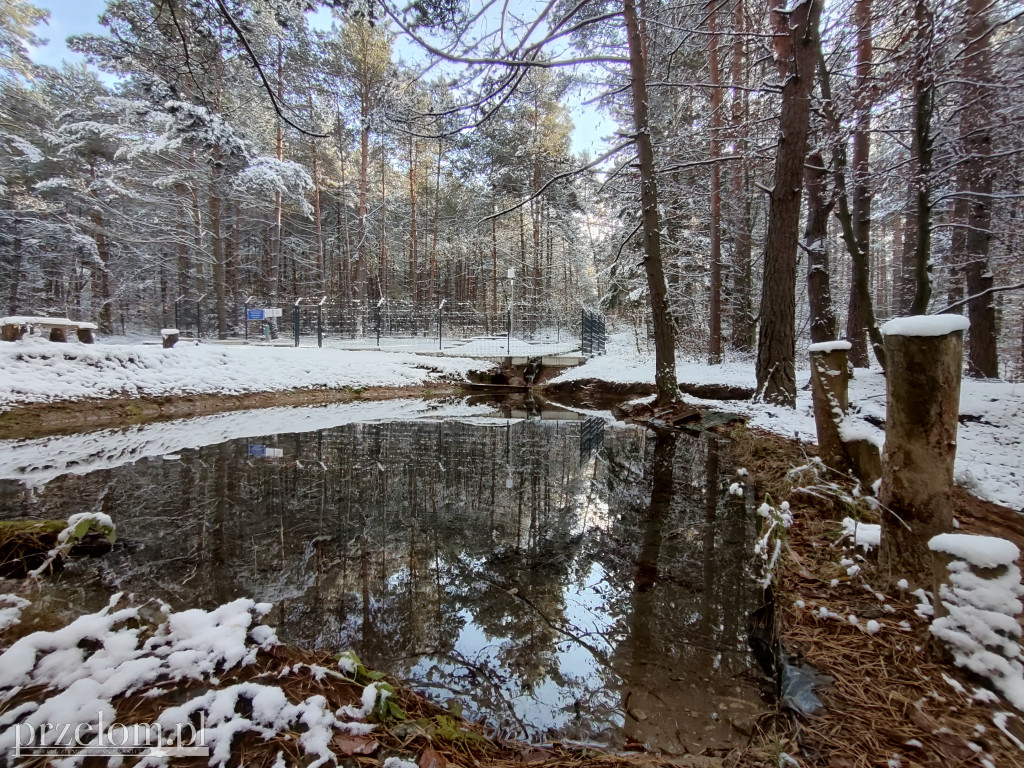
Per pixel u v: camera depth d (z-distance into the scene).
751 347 13.41
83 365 7.75
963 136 5.85
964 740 1.09
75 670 1.28
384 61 13.43
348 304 19.03
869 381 7.14
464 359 13.64
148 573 2.38
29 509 3.39
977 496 3.03
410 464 4.99
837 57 7.13
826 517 2.64
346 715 1.20
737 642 1.87
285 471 4.64
